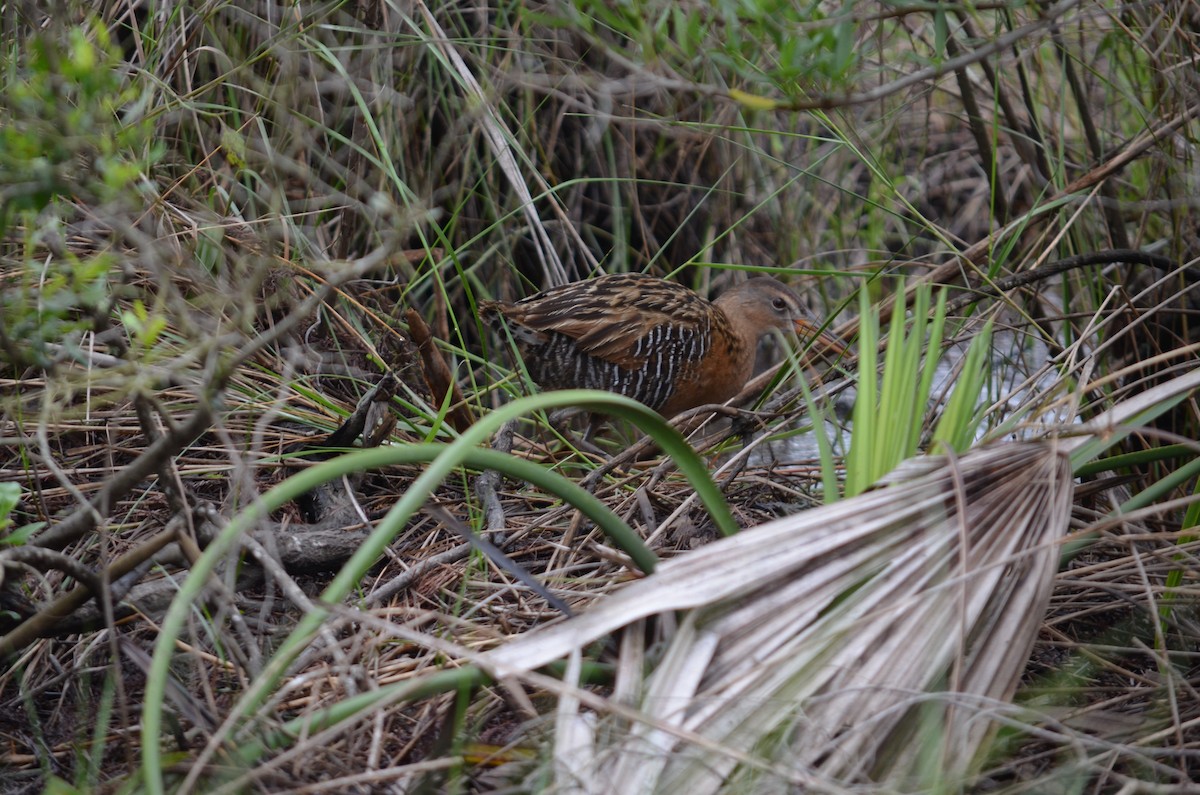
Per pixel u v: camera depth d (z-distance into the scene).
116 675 4.86
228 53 9.09
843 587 4.69
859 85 9.04
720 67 9.10
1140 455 5.87
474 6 10.28
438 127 10.62
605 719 4.45
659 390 9.65
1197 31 7.48
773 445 9.84
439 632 5.77
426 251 8.87
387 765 4.83
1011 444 5.04
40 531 6.13
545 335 9.31
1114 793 4.80
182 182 8.19
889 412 5.30
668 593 4.50
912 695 4.38
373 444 7.48
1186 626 5.94
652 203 11.74
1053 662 5.90
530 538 7.14
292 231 8.62
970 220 12.62
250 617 6.04
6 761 5.17
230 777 4.33
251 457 5.87
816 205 12.09
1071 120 10.27
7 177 4.50
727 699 4.37
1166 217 8.65
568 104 10.59
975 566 4.73
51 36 5.49
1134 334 8.16
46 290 4.99
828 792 4.17
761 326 10.38
